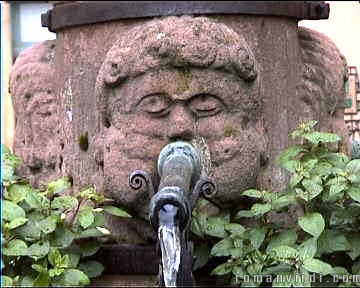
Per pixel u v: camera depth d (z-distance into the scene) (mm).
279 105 5562
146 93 5207
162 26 5207
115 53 5281
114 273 5355
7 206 4898
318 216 4852
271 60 5527
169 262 4395
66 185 5156
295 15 5629
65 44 5691
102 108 5379
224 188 5238
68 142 5688
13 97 6117
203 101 5223
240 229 5109
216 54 5160
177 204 4445
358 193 4871
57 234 5047
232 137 5242
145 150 5238
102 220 5164
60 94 5777
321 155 5148
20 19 12469
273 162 5512
